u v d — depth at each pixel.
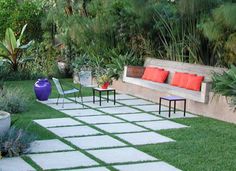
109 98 12.25
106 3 14.20
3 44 15.55
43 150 7.23
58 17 15.30
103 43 14.65
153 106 11.20
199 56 11.98
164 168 6.43
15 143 6.93
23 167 6.37
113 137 8.12
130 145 7.61
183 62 12.10
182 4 11.55
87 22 14.55
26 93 12.72
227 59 10.99
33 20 16.94
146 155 7.05
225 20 10.08
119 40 14.36
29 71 16.02
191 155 7.06
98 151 7.23
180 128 8.89
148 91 12.03
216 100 9.80
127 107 11.03
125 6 13.77
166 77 12.25
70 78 16.28
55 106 10.99
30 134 7.79
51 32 16.94
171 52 12.81
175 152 7.21
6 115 7.30
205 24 10.62
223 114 9.64
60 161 6.68
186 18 12.01
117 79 13.41
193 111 10.44
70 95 12.61
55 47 16.86
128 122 9.37
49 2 16.94
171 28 12.53
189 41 12.05
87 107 10.95
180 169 6.40
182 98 10.18
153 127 8.95
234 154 7.13
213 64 11.70
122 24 14.02
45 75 16.17
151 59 13.22
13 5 17.00
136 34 13.90
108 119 9.62
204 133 8.49
